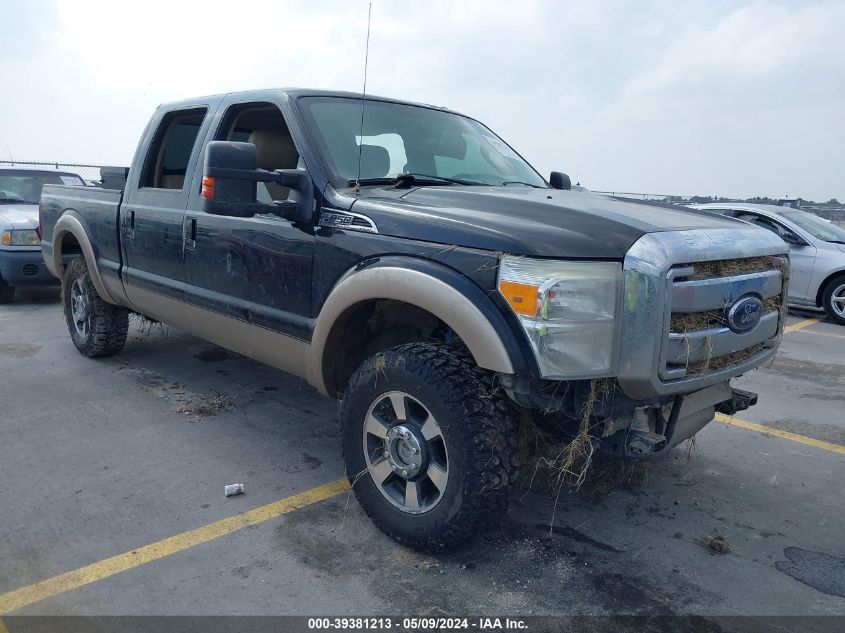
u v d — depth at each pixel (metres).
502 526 3.24
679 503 3.56
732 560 3.02
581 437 2.69
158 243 4.46
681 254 2.54
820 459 4.21
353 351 3.38
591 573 2.88
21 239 7.99
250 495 3.47
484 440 2.66
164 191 4.46
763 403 5.34
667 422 2.86
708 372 2.79
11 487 3.47
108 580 2.71
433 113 4.34
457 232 2.74
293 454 3.99
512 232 2.62
